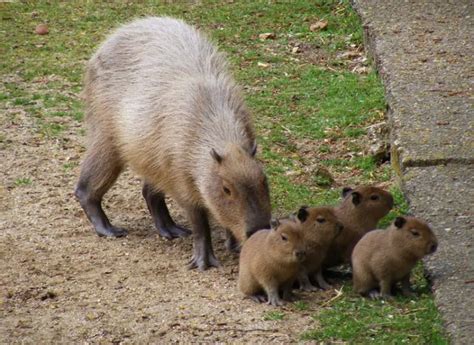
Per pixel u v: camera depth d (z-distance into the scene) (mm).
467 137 12445
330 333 9141
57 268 11039
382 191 10398
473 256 9961
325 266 10562
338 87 16141
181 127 11133
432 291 9609
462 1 17734
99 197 12180
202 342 9188
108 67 12133
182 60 11805
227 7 20406
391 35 16281
